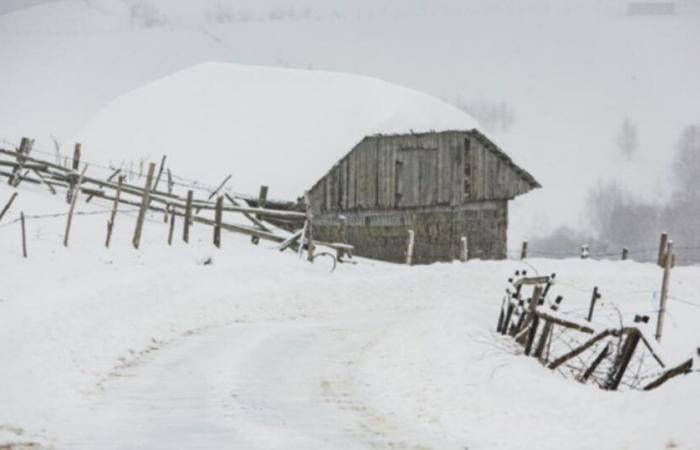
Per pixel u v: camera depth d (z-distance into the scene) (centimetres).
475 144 7481
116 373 2686
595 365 2481
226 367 2812
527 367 2494
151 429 2006
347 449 1856
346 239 6750
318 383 2598
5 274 3584
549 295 4650
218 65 8838
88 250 4203
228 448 1830
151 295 3766
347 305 4397
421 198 7156
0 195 4669
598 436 1869
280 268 4712
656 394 1966
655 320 3725
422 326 3400
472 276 4969
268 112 7688
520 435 1967
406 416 2206
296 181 6631
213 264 4525
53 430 1977
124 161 7612
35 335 2805
